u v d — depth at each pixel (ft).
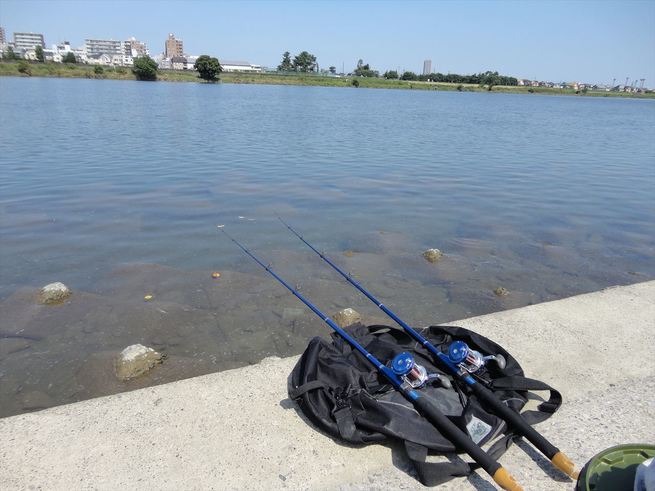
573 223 27.27
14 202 27.91
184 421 7.76
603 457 6.59
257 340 14.47
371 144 55.67
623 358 9.62
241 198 30.14
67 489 6.54
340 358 8.71
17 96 112.68
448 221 26.81
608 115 135.33
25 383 12.37
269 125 72.49
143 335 14.60
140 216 25.88
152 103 107.65
